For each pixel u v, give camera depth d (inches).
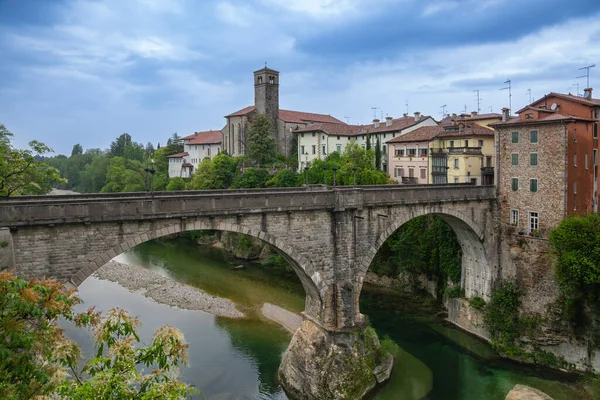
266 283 2536.9
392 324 1957.4
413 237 2273.6
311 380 1369.3
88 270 1056.8
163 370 462.9
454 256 2052.2
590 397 1379.2
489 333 1781.5
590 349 1497.3
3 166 1321.4
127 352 458.0
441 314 2071.9
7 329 483.5
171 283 2497.5
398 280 2427.4
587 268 1432.1
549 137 1686.8
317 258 1406.3
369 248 1517.0
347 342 1416.1
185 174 5354.3
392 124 3627.0
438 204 1694.1
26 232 984.3
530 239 1734.7
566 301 1557.6
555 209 1676.9
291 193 1328.7
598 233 1444.4
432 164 2837.1
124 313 506.6
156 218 1124.5
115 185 4771.2
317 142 3895.2
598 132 1747.0
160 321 1941.4
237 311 2073.1
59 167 7470.5
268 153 4133.9
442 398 1392.7
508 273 1809.8
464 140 2674.7
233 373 1514.5
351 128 3988.7
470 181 2600.9
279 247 1333.7
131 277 2620.6
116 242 1089.4
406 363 1609.3
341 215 1425.9
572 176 1668.3
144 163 5925.2
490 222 1851.6
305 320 1507.1
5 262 904.9
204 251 3410.4
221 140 4909.0
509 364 1621.6
